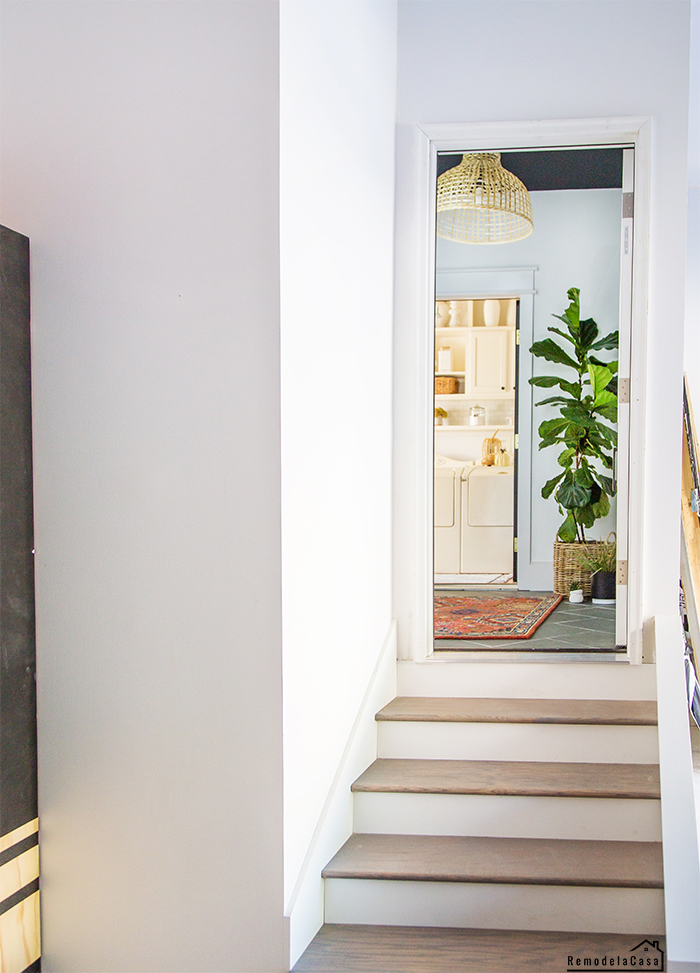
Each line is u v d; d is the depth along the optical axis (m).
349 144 2.39
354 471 2.47
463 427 5.98
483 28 3.06
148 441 1.88
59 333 1.91
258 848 1.84
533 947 2.01
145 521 1.88
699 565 4.20
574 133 3.03
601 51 3.00
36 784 1.93
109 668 1.90
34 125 1.90
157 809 1.88
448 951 1.98
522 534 5.88
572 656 3.07
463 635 3.86
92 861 1.91
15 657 1.85
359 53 2.50
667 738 2.33
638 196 3.00
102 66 1.87
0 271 1.80
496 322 5.84
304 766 2.00
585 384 5.66
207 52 1.82
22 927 1.88
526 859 2.22
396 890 2.14
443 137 3.10
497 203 4.29
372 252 2.70
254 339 1.82
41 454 1.92
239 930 1.85
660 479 3.00
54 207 1.90
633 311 3.04
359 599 2.55
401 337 3.12
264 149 1.80
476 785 2.42
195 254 1.84
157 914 1.89
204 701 1.86
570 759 2.66
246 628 1.83
